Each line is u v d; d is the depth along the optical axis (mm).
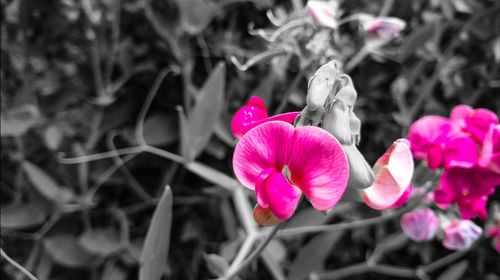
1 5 302
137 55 332
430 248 397
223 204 350
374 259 337
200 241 365
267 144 192
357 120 196
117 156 342
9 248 325
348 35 367
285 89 356
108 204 355
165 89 347
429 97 385
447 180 232
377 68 378
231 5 342
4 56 309
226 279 229
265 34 287
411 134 239
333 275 344
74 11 311
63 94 327
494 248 386
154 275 229
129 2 323
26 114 298
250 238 287
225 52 345
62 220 341
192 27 298
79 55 326
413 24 380
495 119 233
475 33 371
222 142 359
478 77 382
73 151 329
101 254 325
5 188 330
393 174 202
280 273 313
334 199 188
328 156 188
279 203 187
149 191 369
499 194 385
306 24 271
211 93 292
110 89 332
